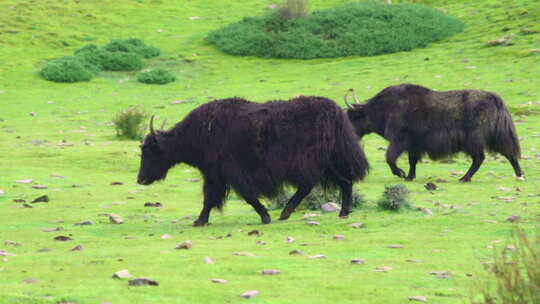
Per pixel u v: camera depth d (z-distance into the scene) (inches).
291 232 1470.2
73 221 1731.1
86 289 959.0
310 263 1137.4
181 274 1058.7
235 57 6820.9
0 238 1467.8
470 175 2338.8
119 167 2822.3
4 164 2876.5
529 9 6752.0
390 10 7140.8
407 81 5088.6
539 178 2346.2
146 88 5826.8
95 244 1382.9
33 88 5718.5
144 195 2191.2
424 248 1257.4
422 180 2413.9
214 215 1820.9
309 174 1576.0
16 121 4461.1
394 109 2444.6
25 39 7145.7
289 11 7308.1
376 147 3304.6
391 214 1652.3
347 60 6304.1
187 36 7475.4
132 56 6579.7
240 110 1633.9
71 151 3169.3
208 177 1665.8
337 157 1593.3
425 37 6530.5
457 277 1032.8
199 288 967.6
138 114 3804.1
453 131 2357.3
